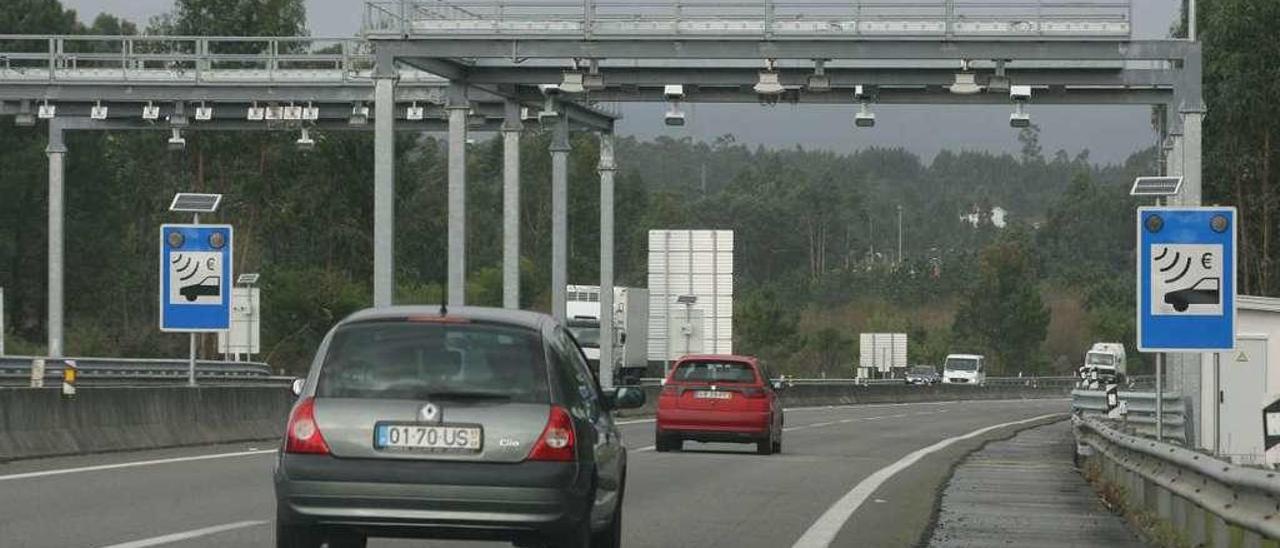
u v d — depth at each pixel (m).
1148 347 33.12
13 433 39.50
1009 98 68.75
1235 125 105.88
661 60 67.88
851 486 38.91
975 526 29.22
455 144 71.75
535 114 88.31
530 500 17.98
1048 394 191.50
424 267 197.25
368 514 18.00
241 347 98.12
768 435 53.47
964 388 162.50
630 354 114.19
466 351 18.48
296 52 174.12
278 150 171.88
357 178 179.12
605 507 20.22
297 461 18.12
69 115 90.50
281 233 177.38
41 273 154.00
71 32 161.25
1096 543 26.52
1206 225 33.06
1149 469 29.42
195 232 50.25
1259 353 58.75
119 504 29.00
